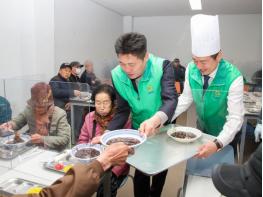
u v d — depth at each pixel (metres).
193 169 1.21
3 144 1.38
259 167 0.46
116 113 1.55
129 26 7.17
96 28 5.47
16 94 1.64
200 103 1.48
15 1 3.43
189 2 5.20
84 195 0.76
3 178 1.19
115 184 1.43
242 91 1.37
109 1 5.27
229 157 1.28
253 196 0.47
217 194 1.06
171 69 1.43
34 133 1.52
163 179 1.73
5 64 3.36
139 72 1.30
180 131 1.30
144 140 1.11
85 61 4.96
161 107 1.36
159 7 5.86
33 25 3.78
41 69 3.92
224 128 1.33
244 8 5.77
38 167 1.28
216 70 1.41
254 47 6.60
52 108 1.47
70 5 4.41
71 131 1.52
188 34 7.06
